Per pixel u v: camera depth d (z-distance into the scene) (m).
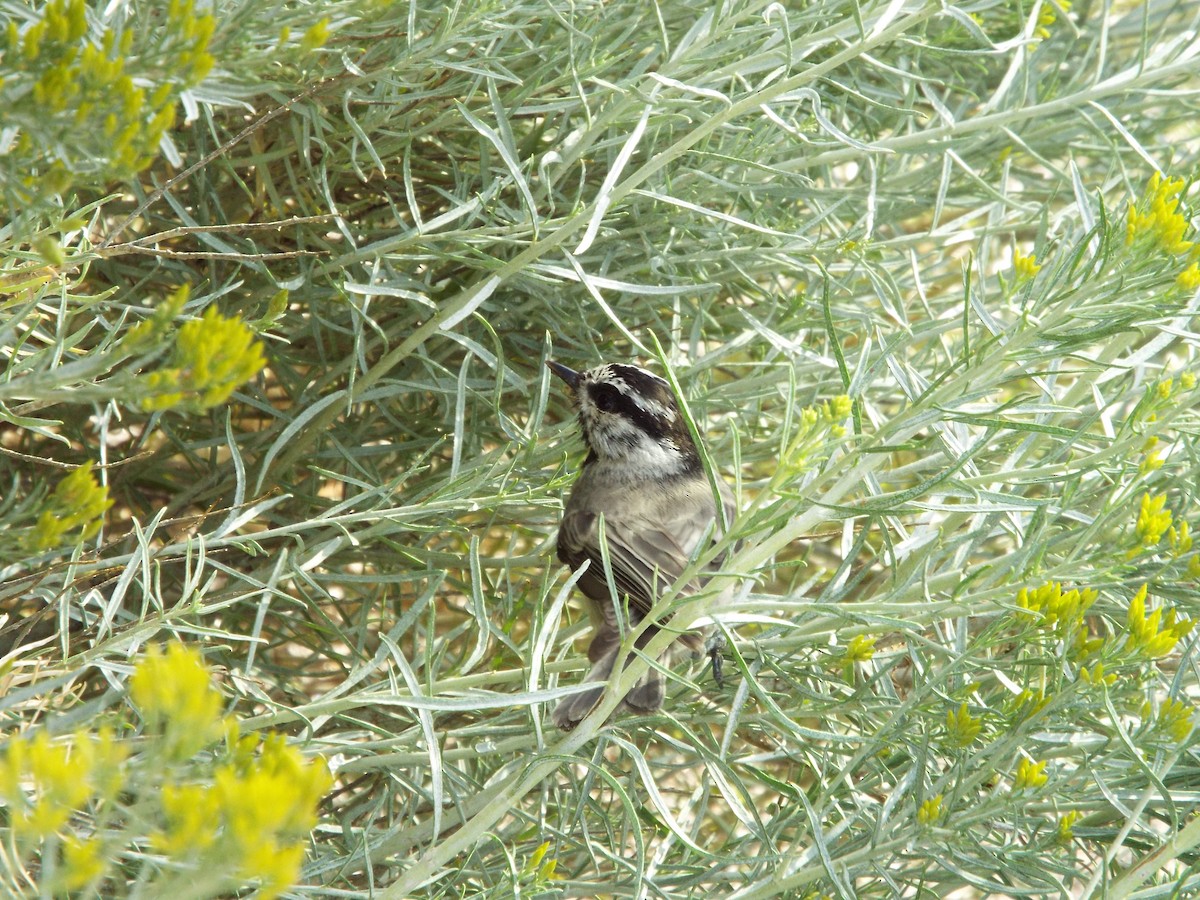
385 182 8.54
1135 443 6.42
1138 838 6.10
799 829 6.31
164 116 3.62
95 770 2.89
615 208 8.38
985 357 6.07
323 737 7.14
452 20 7.14
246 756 3.15
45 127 3.62
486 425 9.26
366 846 5.96
